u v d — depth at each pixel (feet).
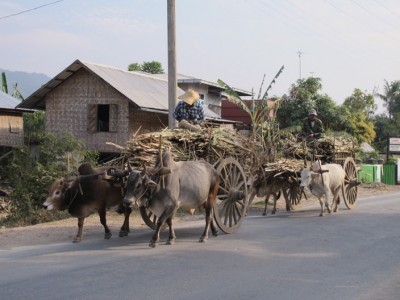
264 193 41.57
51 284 20.26
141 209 31.17
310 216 42.01
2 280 20.88
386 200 58.39
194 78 91.91
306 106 95.71
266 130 45.03
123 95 64.28
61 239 31.07
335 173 43.73
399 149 114.52
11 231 33.76
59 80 69.41
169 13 46.73
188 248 27.55
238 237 31.30
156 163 27.53
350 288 20.22
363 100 141.28
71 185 28.71
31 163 50.83
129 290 19.47
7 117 71.15
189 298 18.54
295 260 24.94
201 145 32.01
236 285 20.33
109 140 68.39
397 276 22.26
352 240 30.45
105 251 26.71
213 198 30.55
